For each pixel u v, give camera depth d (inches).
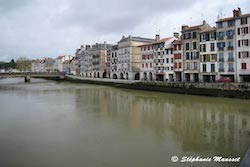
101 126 1044.5
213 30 2368.4
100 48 4557.1
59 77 4995.1
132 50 3683.6
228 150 727.7
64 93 2443.4
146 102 1747.0
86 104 1683.1
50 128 1020.5
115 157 687.1
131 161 657.6
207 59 2432.3
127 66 3747.5
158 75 3139.8
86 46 5319.9
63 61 7298.2
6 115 1310.3
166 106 1552.7
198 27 2534.5
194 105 1558.8
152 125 1050.7
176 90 2268.7
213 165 623.2
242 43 2146.9
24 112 1395.2
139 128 1002.1
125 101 1819.6
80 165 636.7
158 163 642.2
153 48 3169.3
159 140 836.6
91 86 3380.9
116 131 960.3
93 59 4798.2
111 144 799.7
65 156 699.4
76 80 4301.2
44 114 1328.7
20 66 7411.4
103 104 1678.2
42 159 681.6
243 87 1802.4
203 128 987.3
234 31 2201.0
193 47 2576.3
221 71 2314.2
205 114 1264.8
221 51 2306.8
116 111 1400.1
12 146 794.8
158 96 2090.3
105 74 4549.7
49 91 2664.9
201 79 2502.5
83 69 5285.4
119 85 3115.2
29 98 2050.9
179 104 1619.1
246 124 1039.0
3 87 3240.7
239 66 2174.0
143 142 816.9
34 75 4522.6
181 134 906.1
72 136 898.1
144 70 3346.5
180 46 2726.4
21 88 3065.9
